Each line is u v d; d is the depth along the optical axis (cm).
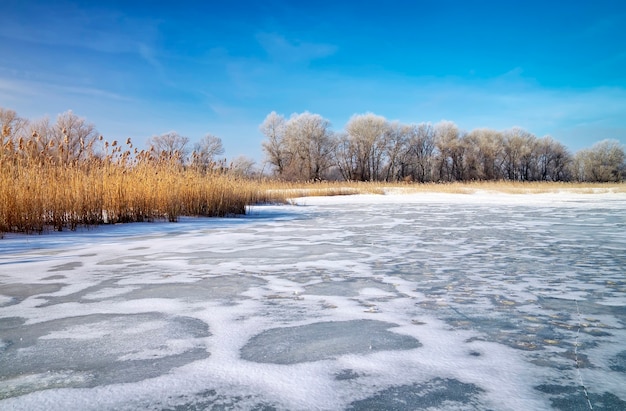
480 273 384
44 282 349
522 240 608
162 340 218
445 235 670
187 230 742
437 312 264
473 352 199
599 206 1363
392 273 386
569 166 5716
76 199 755
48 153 809
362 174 5162
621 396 157
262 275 378
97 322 247
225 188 1107
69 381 172
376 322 245
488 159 5441
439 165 5516
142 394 160
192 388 165
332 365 186
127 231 721
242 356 196
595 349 202
